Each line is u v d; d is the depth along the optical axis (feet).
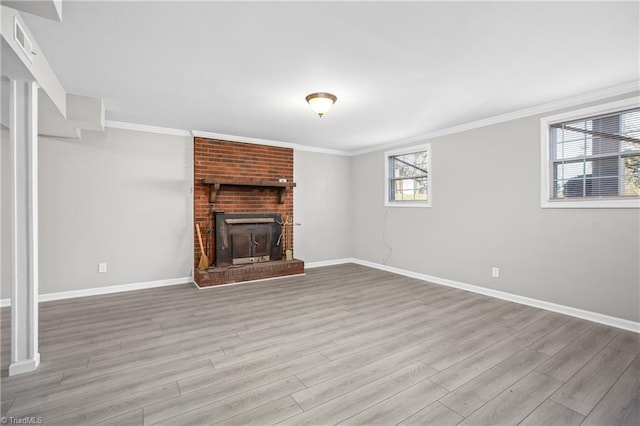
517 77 9.07
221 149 15.93
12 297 6.96
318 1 5.69
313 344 8.48
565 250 10.94
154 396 6.12
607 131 10.19
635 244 9.47
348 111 12.14
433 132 15.33
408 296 13.05
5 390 6.27
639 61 8.11
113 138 13.55
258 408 5.78
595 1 5.71
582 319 10.42
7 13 5.21
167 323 9.96
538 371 7.11
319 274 17.29
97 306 11.60
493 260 13.07
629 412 5.72
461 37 6.97
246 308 11.44
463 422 5.44
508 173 12.53
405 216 17.13
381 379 6.77
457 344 8.49
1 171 11.22
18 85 6.94
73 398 6.03
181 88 9.83
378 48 7.43
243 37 6.93
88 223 13.06
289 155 18.20
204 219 15.46
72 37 6.84
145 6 5.79
